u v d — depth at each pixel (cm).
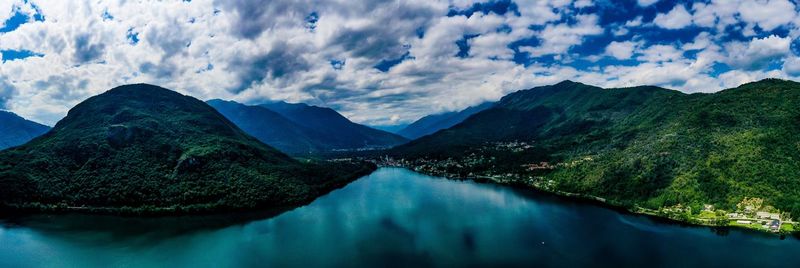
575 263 18862
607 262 18888
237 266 18888
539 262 19012
